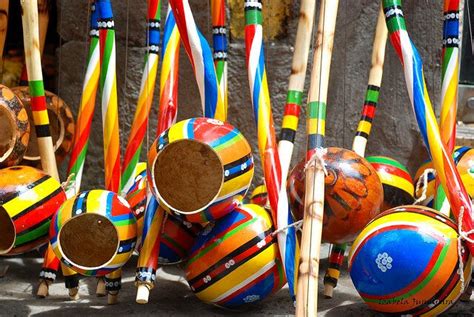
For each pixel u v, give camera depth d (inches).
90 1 118.5
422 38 124.3
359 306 100.0
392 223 89.7
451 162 93.4
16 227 92.8
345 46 125.4
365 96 125.3
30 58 101.7
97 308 97.4
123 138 129.1
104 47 105.9
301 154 128.5
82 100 108.3
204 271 92.8
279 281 93.5
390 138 127.5
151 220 94.5
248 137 128.3
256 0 98.5
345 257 119.8
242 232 91.7
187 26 101.0
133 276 110.6
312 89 92.7
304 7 100.9
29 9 100.5
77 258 92.4
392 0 96.9
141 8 126.0
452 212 96.1
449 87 101.9
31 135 120.0
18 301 99.7
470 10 131.3
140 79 127.6
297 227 93.8
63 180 129.5
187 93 127.6
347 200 95.9
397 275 87.7
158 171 92.5
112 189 105.0
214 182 92.4
